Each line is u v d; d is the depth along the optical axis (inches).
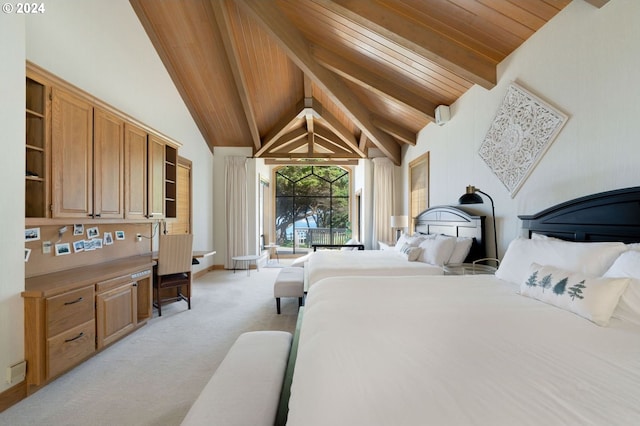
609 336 44.8
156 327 122.1
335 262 132.2
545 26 90.7
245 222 255.1
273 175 367.9
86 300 87.0
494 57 110.7
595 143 75.5
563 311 55.6
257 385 49.1
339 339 43.8
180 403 72.6
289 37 143.9
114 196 110.7
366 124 208.7
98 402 72.6
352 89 187.0
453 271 111.7
